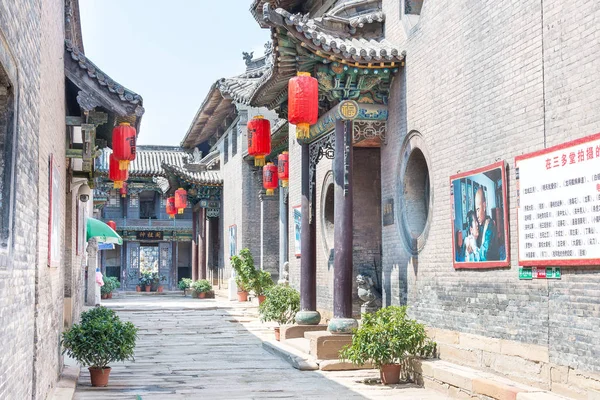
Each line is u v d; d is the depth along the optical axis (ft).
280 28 40.34
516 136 31.30
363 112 44.86
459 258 35.96
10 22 18.21
